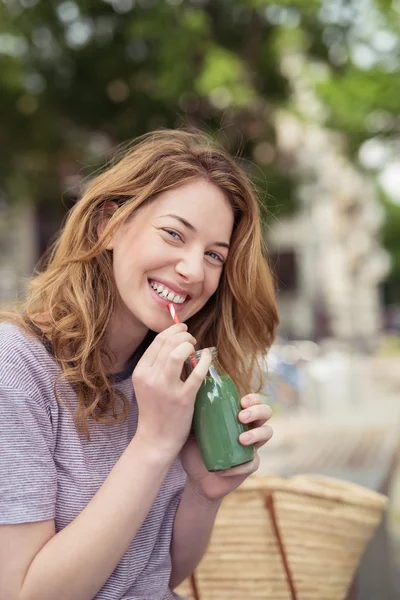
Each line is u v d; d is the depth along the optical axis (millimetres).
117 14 9930
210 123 10320
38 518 1119
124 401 1335
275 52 10141
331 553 1631
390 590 2719
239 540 1668
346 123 8258
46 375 1235
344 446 5598
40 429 1183
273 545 1649
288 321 21031
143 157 1380
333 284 21766
